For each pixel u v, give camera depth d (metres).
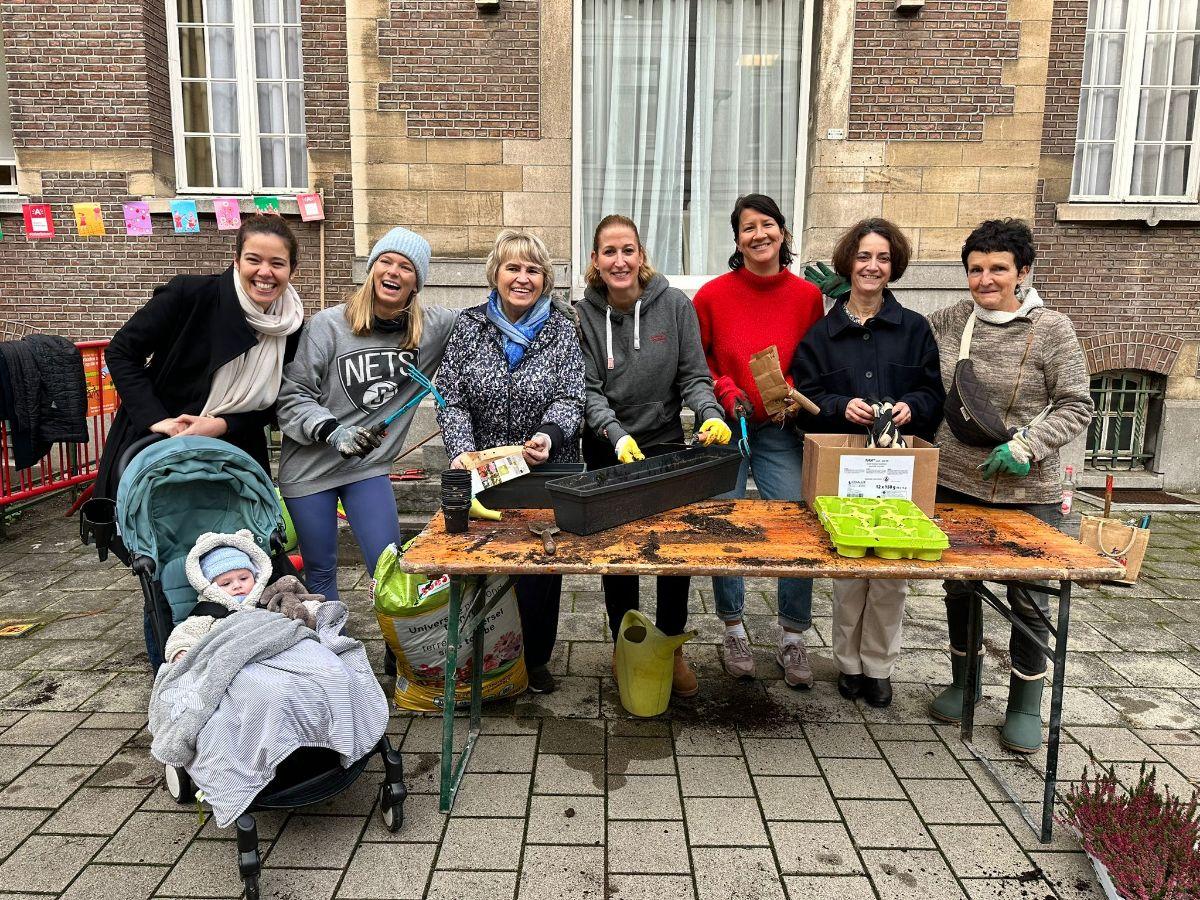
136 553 2.46
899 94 5.57
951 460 2.75
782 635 3.25
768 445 3.12
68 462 5.42
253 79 6.36
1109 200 6.42
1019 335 2.59
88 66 5.92
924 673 3.29
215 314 2.75
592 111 6.00
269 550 2.70
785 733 2.82
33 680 3.14
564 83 5.56
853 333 2.87
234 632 2.10
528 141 5.63
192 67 6.36
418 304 2.96
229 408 2.81
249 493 2.67
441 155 5.64
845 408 2.73
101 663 3.29
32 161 6.04
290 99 6.43
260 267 2.69
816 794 2.47
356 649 2.29
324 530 2.92
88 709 2.92
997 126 5.60
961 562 2.12
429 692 2.90
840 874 2.12
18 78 5.92
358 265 5.75
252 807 2.02
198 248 6.21
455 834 2.26
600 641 3.59
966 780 2.55
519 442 2.84
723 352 3.11
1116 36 6.30
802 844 2.23
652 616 3.88
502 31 5.50
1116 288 6.26
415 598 2.73
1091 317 6.30
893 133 5.61
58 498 5.75
